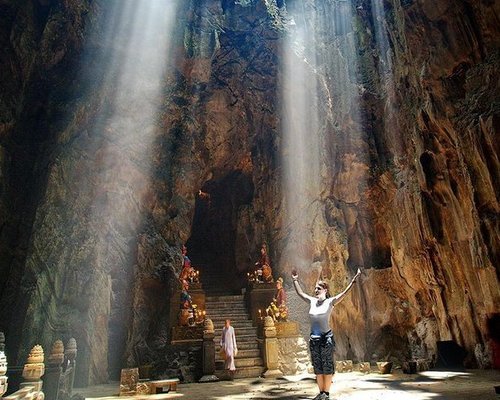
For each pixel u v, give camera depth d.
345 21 18.48
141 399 8.33
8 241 12.29
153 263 15.81
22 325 11.27
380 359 15.16
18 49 13.60
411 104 13.46
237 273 20.50
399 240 14.73
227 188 23.52
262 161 20.59
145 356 13.84
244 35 19.91
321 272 16.58
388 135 15.87
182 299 14.76
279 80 19.53
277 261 18.50
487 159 9.41
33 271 11.99
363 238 17.03
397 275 15.12
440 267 12.70
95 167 15.02
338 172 17.41
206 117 19.34
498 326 10.51
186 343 13.10
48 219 12.80
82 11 14.94
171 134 18.14
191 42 17.62
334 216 17.28
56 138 13.91
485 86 9.94
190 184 18.33
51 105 14.44
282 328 14.17
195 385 10.79
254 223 20.19
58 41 14.73
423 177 12.41
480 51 10.37
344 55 17.98
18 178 13.17
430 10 11.07
